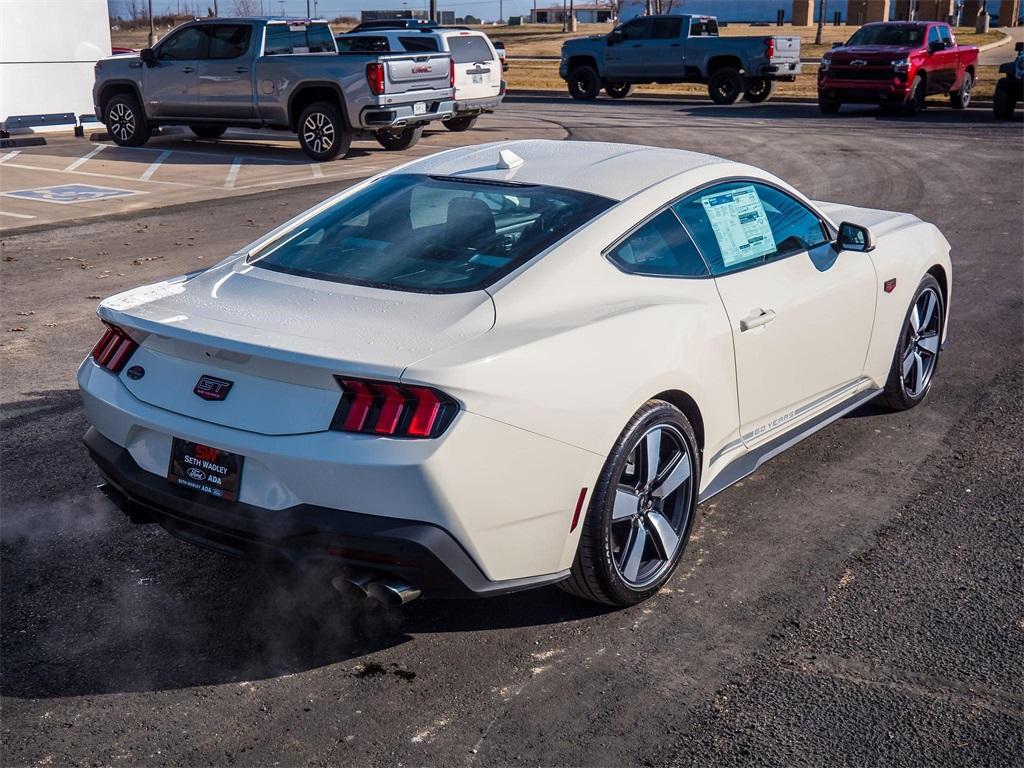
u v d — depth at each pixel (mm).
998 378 6359
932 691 3260
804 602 3803
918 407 5871
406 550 3014
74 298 8086
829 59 23969
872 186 13695
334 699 3213
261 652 3467
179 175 15109
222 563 4074
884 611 3738
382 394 3006
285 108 16625
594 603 3771
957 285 8641
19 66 19266
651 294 3758
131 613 3701
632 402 3461
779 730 3068
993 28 64750
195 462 3268
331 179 14789
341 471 2994
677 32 28469
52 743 2996
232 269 3854
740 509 4590
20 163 16078
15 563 4043
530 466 3186
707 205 4176
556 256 3582
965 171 15062
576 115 24703
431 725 3088
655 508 3777
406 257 3682
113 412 3461
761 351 4215
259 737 3031
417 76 16812
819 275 4625
